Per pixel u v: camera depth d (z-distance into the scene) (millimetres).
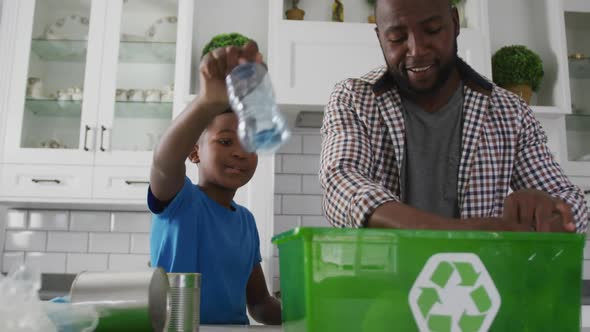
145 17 2322
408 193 1062
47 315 446
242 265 1144
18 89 2189
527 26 2447
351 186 809
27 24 2248
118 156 2135
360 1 2385
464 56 2074
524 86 2164
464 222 624
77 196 2104
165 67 2312
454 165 1056
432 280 454
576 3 2301
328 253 458
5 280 430
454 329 451
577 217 879
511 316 456
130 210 2414
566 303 464
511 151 1055
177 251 1003
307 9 2361
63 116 2229
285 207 2291
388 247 457
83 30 2311
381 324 451
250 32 2357
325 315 453
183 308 584
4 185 2100
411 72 928
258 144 565
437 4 875
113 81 2215
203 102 733
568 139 2291
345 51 2031
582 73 2338
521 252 461
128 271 527
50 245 2369
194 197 1070
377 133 1051
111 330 498
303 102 1986
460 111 1072
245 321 1125
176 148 823
